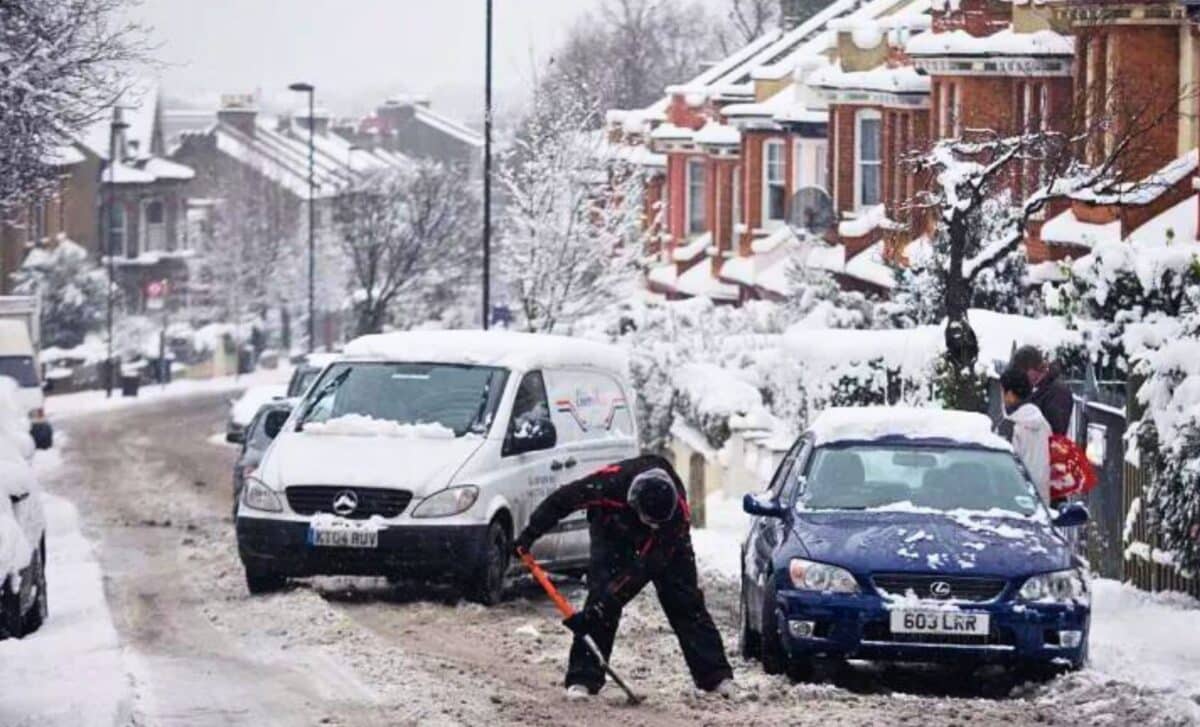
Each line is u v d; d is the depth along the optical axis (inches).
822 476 1299.2
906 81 3321.9
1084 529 1729.8
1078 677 1187.9
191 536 2306.8
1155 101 2573.8
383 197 6692.9
